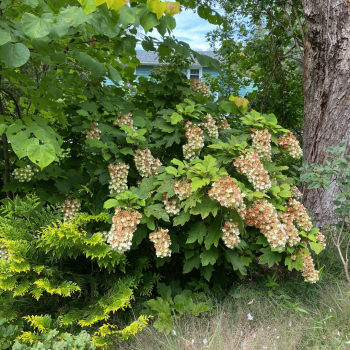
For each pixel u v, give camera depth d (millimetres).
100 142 2607
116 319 2436
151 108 3693
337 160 2824
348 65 3695
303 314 2465
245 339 2166
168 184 2400
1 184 3250
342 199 2834
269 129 2877
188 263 2645
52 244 2055
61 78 3273
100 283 2576
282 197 2795
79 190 2686
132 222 2166
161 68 3641
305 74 4191
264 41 6055
